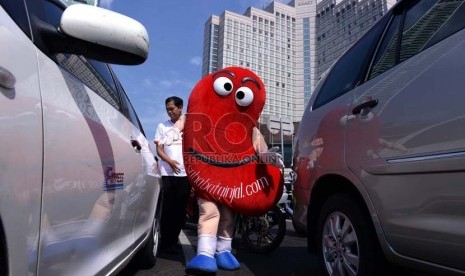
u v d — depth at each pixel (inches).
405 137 82.3
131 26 65.5
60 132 62.1
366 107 98.7
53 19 76.1
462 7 80.5
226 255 135.2
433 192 73.9
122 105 119.1
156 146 173.5
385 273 93.7
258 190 132.7
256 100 137.3
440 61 78.7
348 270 103.0
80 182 67.6
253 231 185.6
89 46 65.9
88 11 64.3
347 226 104.6
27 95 54.4
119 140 95.0
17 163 49.2
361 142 97.3
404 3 105.6
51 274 58.1
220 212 135.0
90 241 72.9
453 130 70.7
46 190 56.2
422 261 78.8
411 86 84.6
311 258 173.8
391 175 85.3
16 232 48.4
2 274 46.5
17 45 56.3
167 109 181.5
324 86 137.6
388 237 86.5
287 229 274.4
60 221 60.5
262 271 148.9
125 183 95.6
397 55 97.3
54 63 67.9
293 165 139.6
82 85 80.0
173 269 148.1
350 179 99.6
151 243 142.3
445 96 74.4
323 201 122.3
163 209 177.8
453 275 71.7
